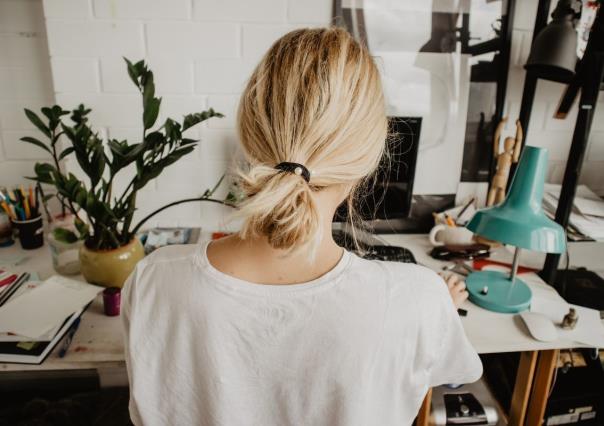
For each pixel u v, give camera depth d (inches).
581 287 54.7
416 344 22.7
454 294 41.3
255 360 21.3
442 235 60.4
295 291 20.8
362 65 20.6
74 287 43.4
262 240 21.4
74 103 56.4
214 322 20.8
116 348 38.7
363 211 58.1
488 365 61.4
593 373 55.4
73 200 41.8
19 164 64.2
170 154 43.2
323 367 21.1
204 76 57.1
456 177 65.7
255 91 21.2
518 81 62.4
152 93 43.1
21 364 36.5
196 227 64.0
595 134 61.9
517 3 58.9
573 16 50.8
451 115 62.5
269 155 21.0
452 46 59.4
